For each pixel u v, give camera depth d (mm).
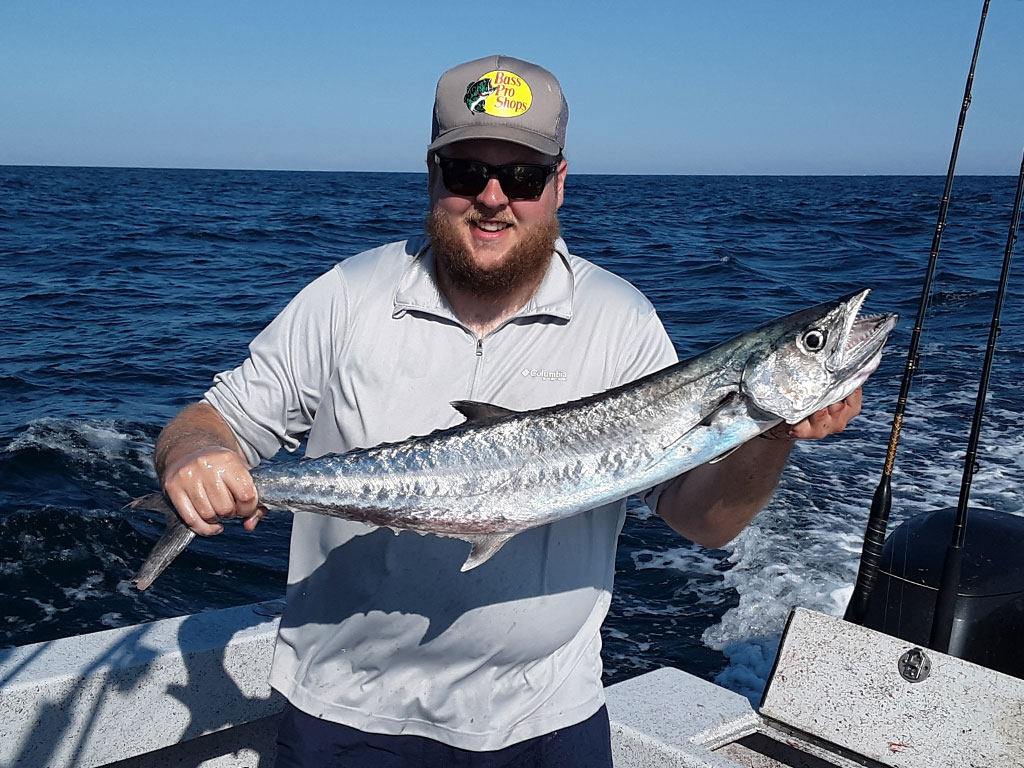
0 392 5289
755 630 2811
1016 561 1493
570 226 18141
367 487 1082
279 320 1166
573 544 1129
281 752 1177
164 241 14734
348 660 1142
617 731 1466
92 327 7473
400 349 1119
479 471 1073
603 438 1070
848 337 1021
